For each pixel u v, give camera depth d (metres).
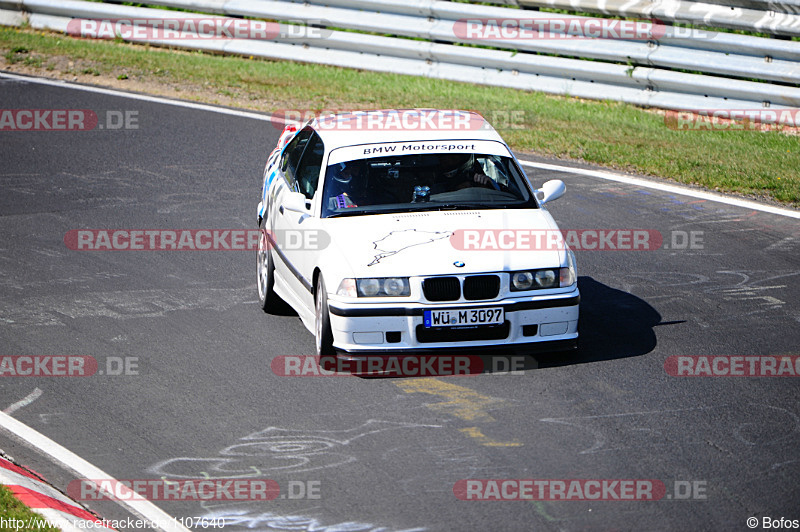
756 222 30.73
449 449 17.42
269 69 50.22
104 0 55.94
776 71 39.12
